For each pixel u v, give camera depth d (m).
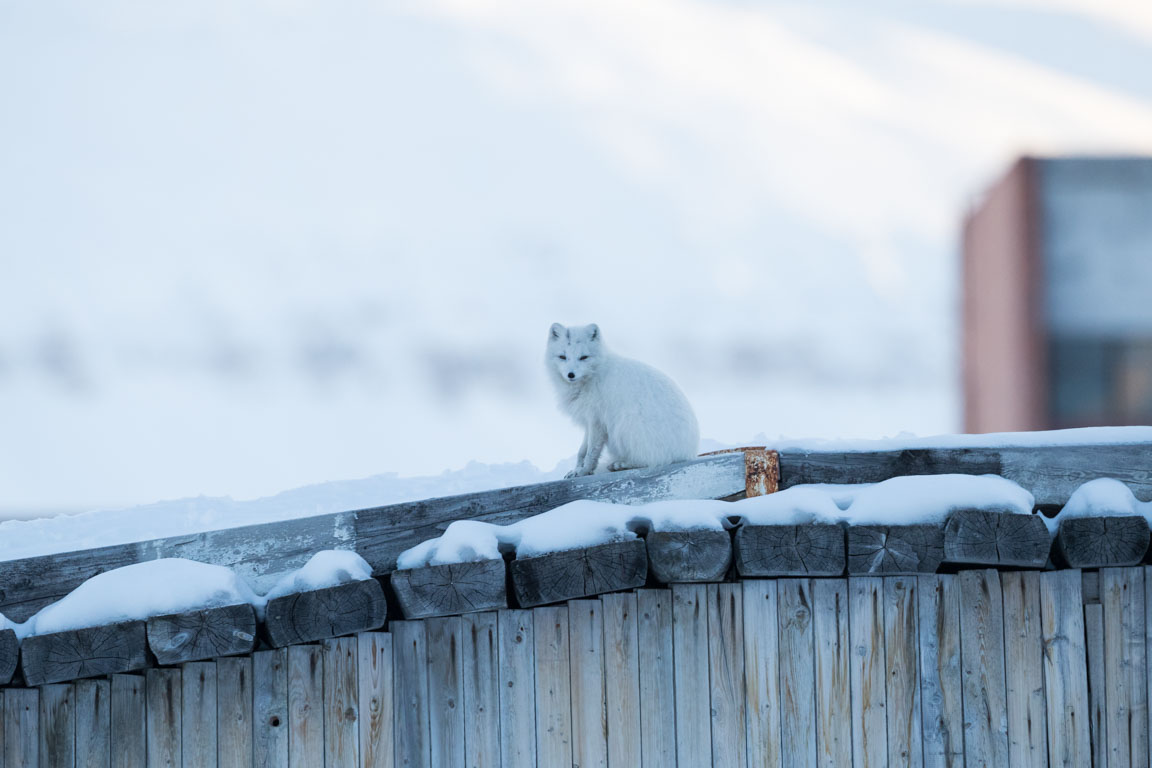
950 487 17.30
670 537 16.70
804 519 16.86
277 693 16.48
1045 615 17.23
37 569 17.17
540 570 16.58
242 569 17.95
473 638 17.09
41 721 16.20
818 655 17.08
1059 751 17.00
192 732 16.33
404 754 16.77
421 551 17.27
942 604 17.19
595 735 17.00
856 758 16.91
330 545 18.23
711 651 17.11
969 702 17.05
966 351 74.62
